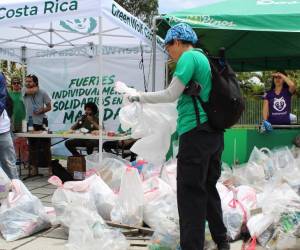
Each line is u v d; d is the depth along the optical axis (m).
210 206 3.43
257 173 5.40
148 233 4.13
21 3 5.45
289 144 6.31
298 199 3.88
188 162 3.10
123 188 4.33
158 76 9.08
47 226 4.44
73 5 5.20
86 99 9.73
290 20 5.58
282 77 6.47
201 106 3.11
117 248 3.63
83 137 6.83
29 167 7.71
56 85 9.91
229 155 6.36
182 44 3.26
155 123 3.54
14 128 7.56
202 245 3.12
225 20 5.73
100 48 5.64
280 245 3.66
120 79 9.51
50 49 9.52
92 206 4.11
